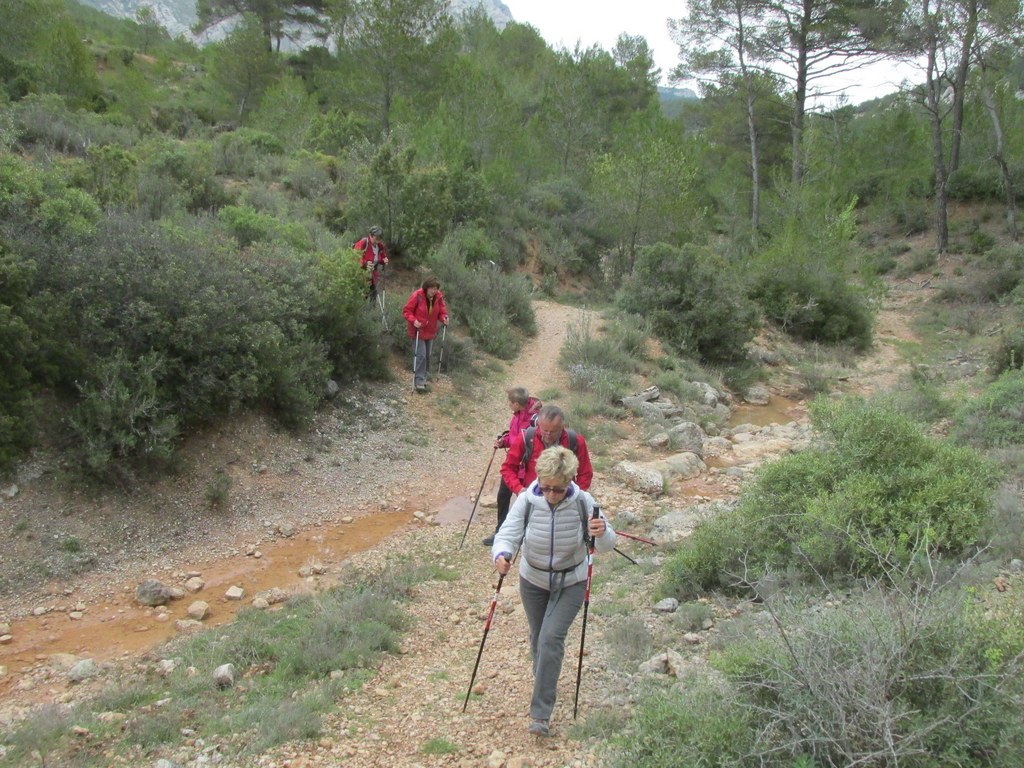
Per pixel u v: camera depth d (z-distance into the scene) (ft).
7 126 57.52
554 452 14.57
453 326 51.85
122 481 26.48
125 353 27.94
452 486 33.47
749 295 72.90
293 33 155.74
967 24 98.17
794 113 111.34
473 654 19.04
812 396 57.98
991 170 117.80
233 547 26.30
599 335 56.39
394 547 27.25
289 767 13.69
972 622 11.96
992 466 25.02
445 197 57.21
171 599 22.81
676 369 53.88
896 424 24.25
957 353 68.74
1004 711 10.72
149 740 14.75
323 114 111.65
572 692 16.20
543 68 138.92
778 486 23.27
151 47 164.86
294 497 29.94
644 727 12.30
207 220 47.88
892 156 136.36
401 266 55.57
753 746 10.95
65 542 23.91
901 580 16.92
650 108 113.91
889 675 11.25
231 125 113.09
